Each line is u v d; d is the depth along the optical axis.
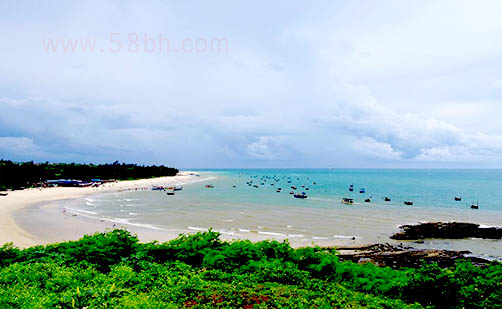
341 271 11.46
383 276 10.96
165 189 105.56
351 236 36.97
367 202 72.88
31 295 8.23
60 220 44.00
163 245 13.25
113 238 12.60
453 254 29.20
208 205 64.75
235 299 8.80
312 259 12.29
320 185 135.12
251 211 56.00
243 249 12.58
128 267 11.05
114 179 148.12
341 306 8.69
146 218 47.72
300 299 8.84
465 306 8.95
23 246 28.67
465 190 108.75
